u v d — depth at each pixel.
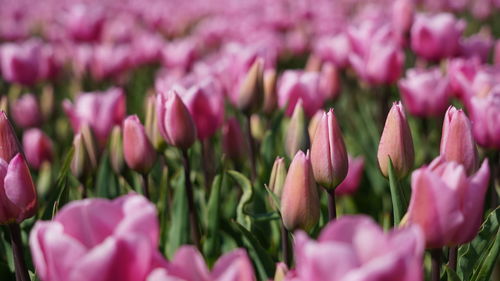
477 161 0.78
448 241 0.67
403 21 1.40
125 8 3.55
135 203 0.59
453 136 0.77
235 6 3.30
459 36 1.29
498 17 3.02
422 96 1.14
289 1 3.08
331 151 0.80
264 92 1.10
